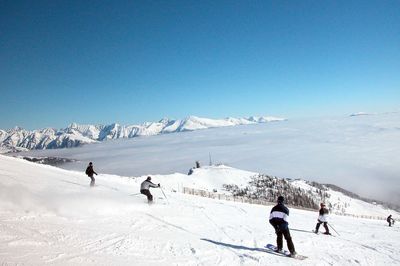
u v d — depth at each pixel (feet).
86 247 27.91
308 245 44.55
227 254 33.68
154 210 52.75
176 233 39.55
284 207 37.27
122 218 42.24
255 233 47.50
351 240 55.36
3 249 23.53
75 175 93.97
